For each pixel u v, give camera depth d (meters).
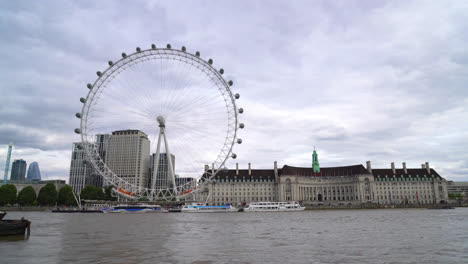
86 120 112.31
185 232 53.25
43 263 27.89
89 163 114.06
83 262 28.41
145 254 32.19
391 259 29.92
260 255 31.84
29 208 159.62
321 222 76.62
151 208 148.88
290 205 165.50
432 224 67.88
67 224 71.06
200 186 123.94
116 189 118.62
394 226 63.66
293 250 34.75
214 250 34.69
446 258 30.38
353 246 37.56
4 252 33.16
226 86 123.06
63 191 176.88
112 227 63.06
